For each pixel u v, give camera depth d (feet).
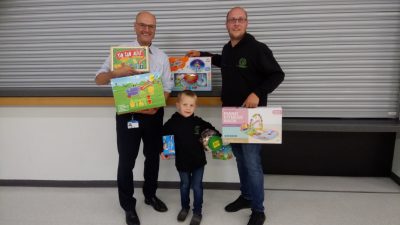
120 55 6.31
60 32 8.58
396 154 9.18
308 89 8.61
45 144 8.91
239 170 7.53
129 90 6.31
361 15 8.04
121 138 6.75
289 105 8.76
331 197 8.37
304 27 8.20
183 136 6.83
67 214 7.70
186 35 8.42
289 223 7.18
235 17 6.18
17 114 8.73
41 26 8.57
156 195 8.63
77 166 9.02
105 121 8.67
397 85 8.45
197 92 7.98
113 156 8.88
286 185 9.10
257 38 8.33
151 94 6.37
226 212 7.73
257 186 6.81
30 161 9.04
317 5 8.05
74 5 8.41
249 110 6.37
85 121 8.70
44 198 8.48
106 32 8.53
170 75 7.23
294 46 8.32
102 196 8.59
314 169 9.70
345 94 8.59
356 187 8.94
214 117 8.34
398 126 8.04
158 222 7.32
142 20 6.34
